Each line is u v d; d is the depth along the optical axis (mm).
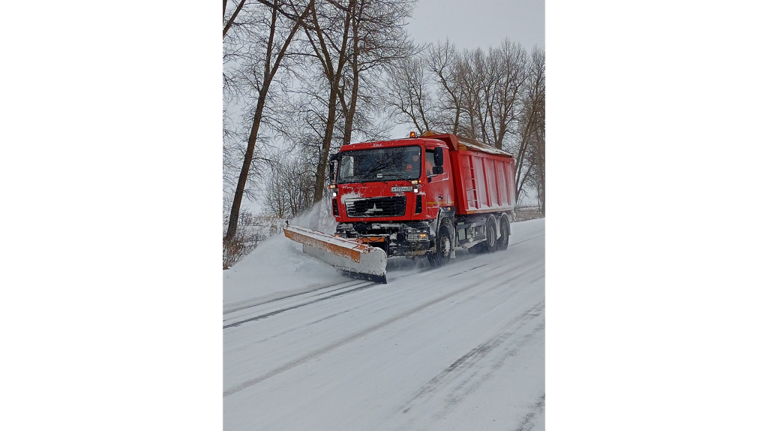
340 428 3572
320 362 4980
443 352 5199
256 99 16453
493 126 39156
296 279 10008
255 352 5297
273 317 6879
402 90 32125
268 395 4164
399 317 6805
